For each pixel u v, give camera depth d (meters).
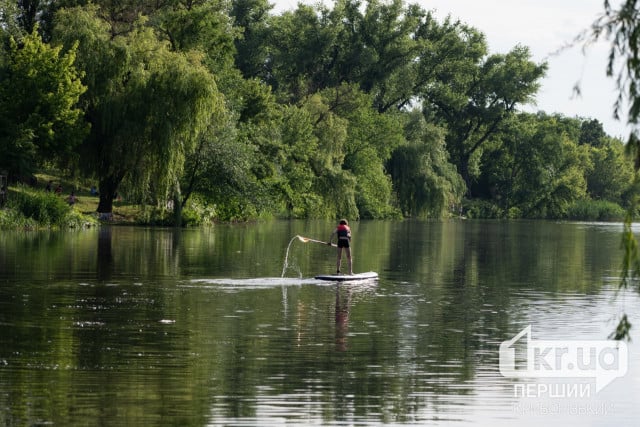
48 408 23.77
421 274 61.06
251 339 34.00
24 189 101.12
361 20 198.50
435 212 174.38
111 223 107.88
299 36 194.38
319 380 27.58
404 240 102.69
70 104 98.81
